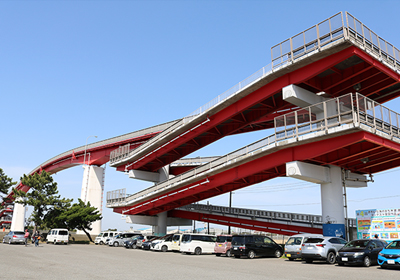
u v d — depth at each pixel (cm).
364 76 2692
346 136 2350
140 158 5166
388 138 2420
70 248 3694
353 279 1318
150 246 3675
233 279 1294
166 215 5444
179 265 1873
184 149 4809
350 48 2408
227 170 3434
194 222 6269
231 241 2700
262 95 3095
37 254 2553
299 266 1908
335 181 2777
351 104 2273
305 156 2619
